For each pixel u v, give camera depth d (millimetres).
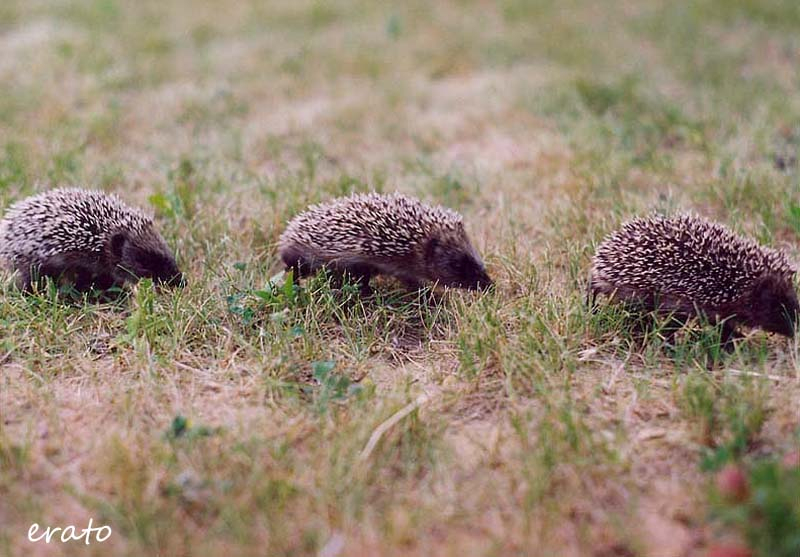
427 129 1639
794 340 1163
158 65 1849
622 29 2107
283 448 1057
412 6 2328
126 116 1670
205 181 1466
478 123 1658
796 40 1936
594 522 1014
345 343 1189
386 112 1693
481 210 1422
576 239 1332
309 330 1193
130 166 1517
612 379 1136
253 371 1150
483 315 1190
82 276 1280
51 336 1183
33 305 1223
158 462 1048
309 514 1017
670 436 1076
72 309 1229
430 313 1232
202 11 2270
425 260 1249
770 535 972
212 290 1256
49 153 1521
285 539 1000
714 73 1786
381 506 1025
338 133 1630
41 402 1112
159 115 1676
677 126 1597
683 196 1420
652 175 1475
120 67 1822
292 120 1647
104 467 1048
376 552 995
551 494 1029
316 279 1241
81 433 1084
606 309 1202
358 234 1248
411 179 1482
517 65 1897
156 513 1014
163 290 1250
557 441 1060
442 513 1020
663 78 1797
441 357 1177
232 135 1605
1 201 1374
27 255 1258
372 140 1612
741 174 1431
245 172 1502
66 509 1024
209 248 1323
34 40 1944
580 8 2293
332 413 1095
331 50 1975
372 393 1114
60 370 1150
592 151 1523
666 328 1197
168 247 1284
